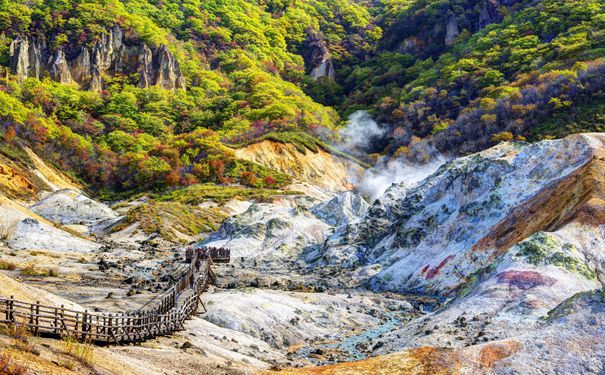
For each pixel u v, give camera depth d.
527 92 136.75
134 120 164.88
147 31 195.62
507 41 182.62
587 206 37.28
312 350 31.62
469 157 65.94
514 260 32.84
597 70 128.88
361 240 61.69
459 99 169.38
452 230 50.38
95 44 182.38
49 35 182.00
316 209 81.44
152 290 43.12
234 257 66.75
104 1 199.38
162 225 86.56
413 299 43.84
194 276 44.00
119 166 137.00
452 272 45.88
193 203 109.12
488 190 52.50
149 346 24.62
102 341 22.05
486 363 21.17
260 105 182.00
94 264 54.97
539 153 53.16
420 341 27.61
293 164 144.88
